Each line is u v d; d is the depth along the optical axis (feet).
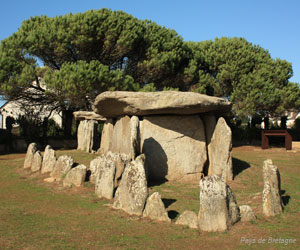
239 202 31.24
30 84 77.66
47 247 19.83
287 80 109.50
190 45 113.09
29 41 76.02
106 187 33.12
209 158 46.80
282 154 80.07
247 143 117.60
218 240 21.15
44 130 93.66
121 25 80.59
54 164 45.27
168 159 45.03
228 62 103.81
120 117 51.13
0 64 72.18
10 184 41.11
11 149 87.20
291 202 30.73
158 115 46.85
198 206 29.91
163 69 85.20
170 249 19.70
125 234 22.40
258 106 100.42
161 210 25.62
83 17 78.59
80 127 68.08
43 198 33.37
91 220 25.68
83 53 81.56
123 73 80.28
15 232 22.66
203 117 48.47
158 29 91.09
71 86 70.03
